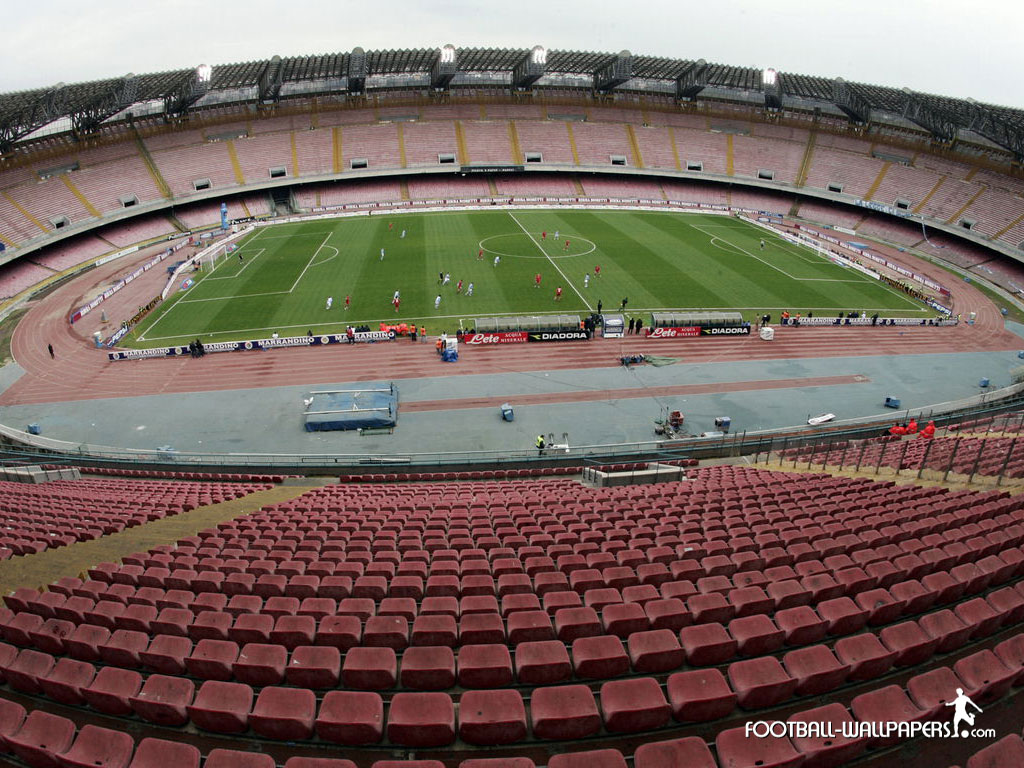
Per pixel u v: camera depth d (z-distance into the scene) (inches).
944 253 3383.4
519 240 3154.5
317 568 605.6
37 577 652.1
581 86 4564.5
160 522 836.0
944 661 436.8
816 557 585.6
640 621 471.8
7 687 436.8
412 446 1464.1
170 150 3809.1
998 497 717.9
